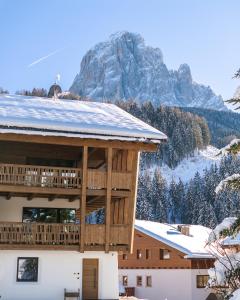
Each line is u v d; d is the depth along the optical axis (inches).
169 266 1700.3
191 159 6466.5
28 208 1041.5
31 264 933.8
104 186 940.0
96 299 949.8
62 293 933.2
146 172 5541.3
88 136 917.2
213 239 426.3
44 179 928.9
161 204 4473.4
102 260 960.9
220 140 7647.6
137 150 959.6
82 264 952.3
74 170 938.1
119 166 1048.2
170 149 6397.6
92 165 1173.7
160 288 1711.4
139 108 6752.0
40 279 928.3
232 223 423.5
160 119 6638.8
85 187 927.7
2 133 885.2
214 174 4677.7
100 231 939.3
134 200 956.0
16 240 906.7
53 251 941.2
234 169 4554.6
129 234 952.9
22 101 1142.3
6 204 1027.3
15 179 908.6
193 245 1701.5
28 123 890.1
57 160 1105.4
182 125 6683.1
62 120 932.6
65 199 1058.1
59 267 940.0
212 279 420.2
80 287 940.6
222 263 418.6
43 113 986.1
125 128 941.2
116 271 964.0
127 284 1823.3
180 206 4746.6
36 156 1088.8
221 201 4200.3
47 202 1048.2
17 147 1024.9
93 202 1117.1
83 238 927.0
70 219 1061.8
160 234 1774.1
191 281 1622.8
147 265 1772.9
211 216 4065.0
